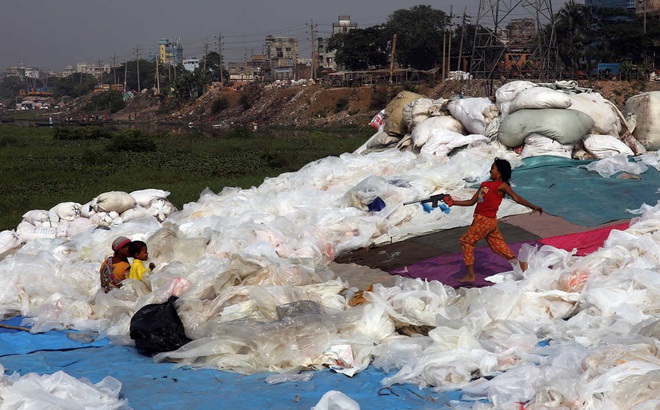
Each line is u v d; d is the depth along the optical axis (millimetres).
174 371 5785
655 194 10211
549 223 9344
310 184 12094
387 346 5887
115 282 7820
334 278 8031
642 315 6035
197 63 191250
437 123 14242
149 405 5031
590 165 11633
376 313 6340
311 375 5617
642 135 13727
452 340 5785
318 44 147375
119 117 125625
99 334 6938
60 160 32312
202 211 11219
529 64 51500
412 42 93562
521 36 58438
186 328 6445
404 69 89188
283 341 5879
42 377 4980
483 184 7578
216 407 4992
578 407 4598
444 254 8570
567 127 12297
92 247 9703
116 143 36812
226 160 29672
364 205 10164
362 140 46656
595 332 5875
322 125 83750
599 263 7113
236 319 6363
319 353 5840
